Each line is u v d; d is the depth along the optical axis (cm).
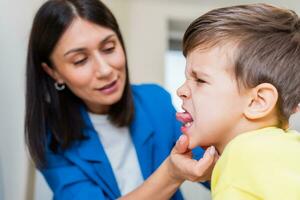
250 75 61
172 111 114
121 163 106
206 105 63
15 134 123
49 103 105
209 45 64
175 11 238
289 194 51
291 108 63
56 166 103
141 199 81
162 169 79
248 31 63
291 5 222
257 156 55
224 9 67
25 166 130
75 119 104
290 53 63
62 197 97
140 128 107
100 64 94
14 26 122
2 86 110
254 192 53
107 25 95
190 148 72
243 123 63
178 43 253
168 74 247
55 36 93
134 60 232
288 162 54
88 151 102
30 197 134
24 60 134
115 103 105
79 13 92
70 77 97
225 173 57
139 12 235
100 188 99
